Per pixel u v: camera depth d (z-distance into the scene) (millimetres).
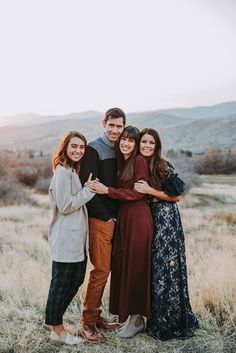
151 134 3688
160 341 3584
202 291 4496
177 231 3697
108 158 3725
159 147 3723
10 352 3391
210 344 3494
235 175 53719
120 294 3666
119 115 3680
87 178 3572
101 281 3652
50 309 3496
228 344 3500
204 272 5277
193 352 3387
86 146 3590
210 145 159250
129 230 3646
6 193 20469
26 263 6574
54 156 3582
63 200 3396
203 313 4031
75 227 3457
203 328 3803
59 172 3428
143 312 3631
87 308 3656
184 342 3545
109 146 3742
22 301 4535
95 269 3668
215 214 15109
